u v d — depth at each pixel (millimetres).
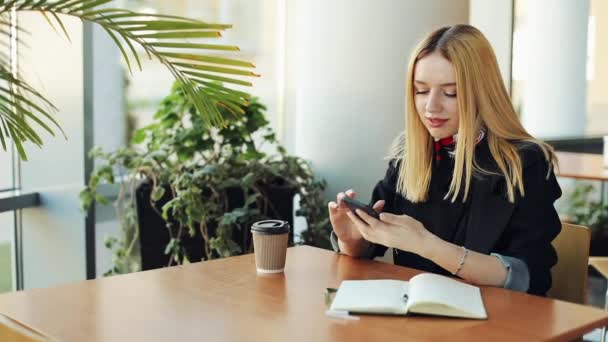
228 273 1819
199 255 3119
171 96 3148
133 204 3145
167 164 3113
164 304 1550
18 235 3275
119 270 3189
